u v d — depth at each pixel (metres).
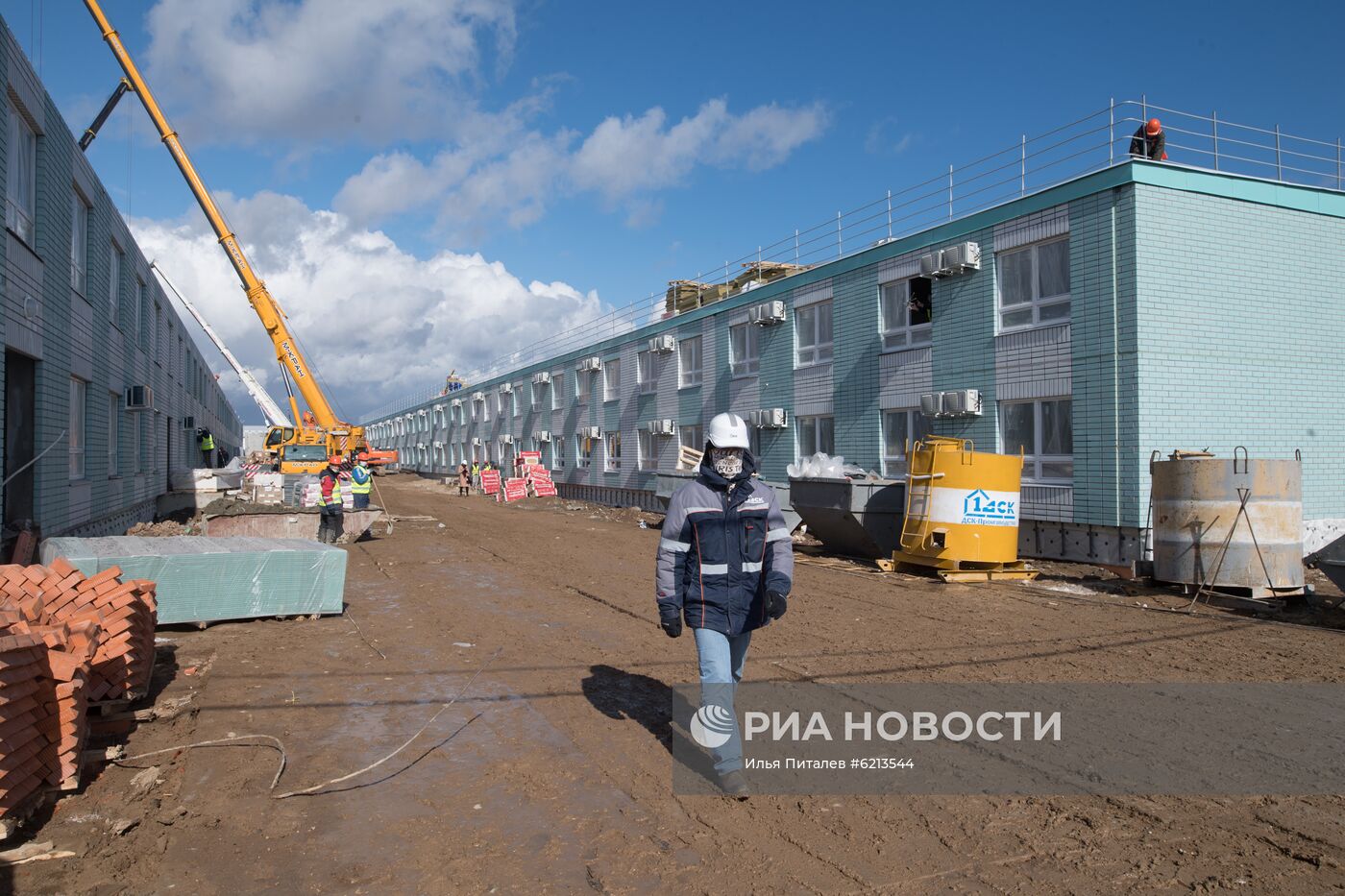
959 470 12.67
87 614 5.46
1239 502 10.65
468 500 36.56
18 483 11.65
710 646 4.69
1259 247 14.95
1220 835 4.19
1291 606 10.43
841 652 7.99
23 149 11.48
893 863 3.92
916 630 9.02
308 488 24.95
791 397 22.52
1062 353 15.11
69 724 4.50
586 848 4.07
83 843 4.04
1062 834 4.23
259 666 7.40
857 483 14.77
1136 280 13.94
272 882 3.73
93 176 14.63
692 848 4.07
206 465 34.94
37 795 4.37
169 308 24.66
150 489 21.05
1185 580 11.05
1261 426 14.88
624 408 33.59
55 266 12.35
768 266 26.48
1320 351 15.52
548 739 5.59
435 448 67.38
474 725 5.88
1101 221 14.48
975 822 4.36
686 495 4.77
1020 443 16.12
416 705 6.34
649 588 11.91
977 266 16.70
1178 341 14.23
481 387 54.03
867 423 19.69
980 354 16.73
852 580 12.85
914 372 18.36
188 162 29.23
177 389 26.98
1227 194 14.68
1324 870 3.84
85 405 14.68
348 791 4.73
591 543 18.42
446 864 3.90
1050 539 15.56
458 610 10.20
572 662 7.66
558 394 40.97
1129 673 7.21
